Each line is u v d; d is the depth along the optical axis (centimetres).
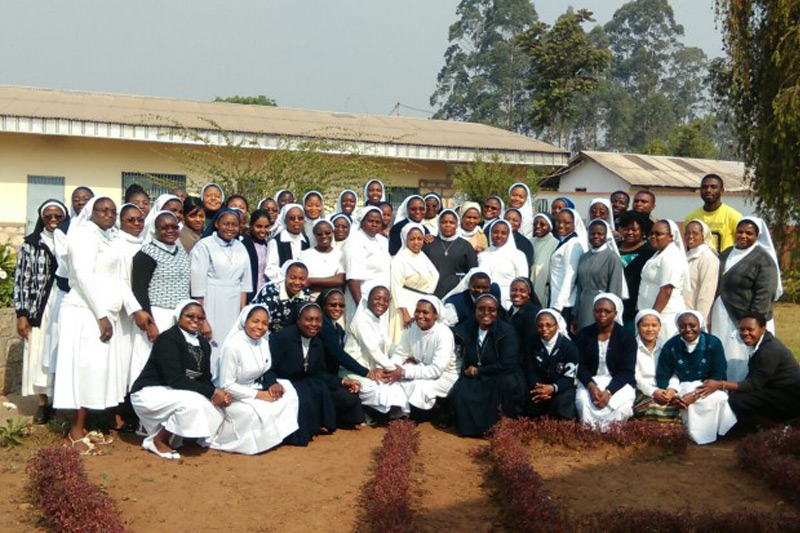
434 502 636
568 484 676
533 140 2212
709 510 598
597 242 873
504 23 5909
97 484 647
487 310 827
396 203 1936
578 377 830
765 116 1712
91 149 1683
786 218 1745
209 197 941
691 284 895
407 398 854
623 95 6156
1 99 1728
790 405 817
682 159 3241
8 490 634
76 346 725
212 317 820
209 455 741
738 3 1683
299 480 679
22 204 1655
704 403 800
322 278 902
